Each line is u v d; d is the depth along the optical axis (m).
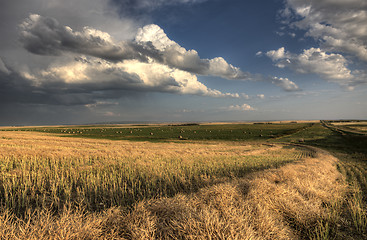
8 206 6.14
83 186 8.54
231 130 91.75
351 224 5.60
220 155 23.30
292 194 6.71
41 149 21.95
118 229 4.24
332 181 11.09
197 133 77.00
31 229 3.91
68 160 15.12
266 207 5.49
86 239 3.80
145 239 3.73
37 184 8.20
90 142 41.00
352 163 20.50
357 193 8.87
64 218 4.19
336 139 50.12
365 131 68.19
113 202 6.93
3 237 3.64
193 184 9.54
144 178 10.11
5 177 9.02
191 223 4.00
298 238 4.74
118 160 16.11
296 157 22.92
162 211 4.96
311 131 77.44
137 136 64.31
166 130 95.12
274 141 51.72
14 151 18.64
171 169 12.02
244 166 14.99
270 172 10.22
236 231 3.90
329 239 4.70
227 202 5.23
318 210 5.93
